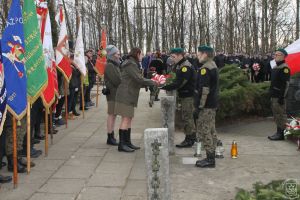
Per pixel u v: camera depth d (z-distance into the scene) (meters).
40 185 6.43
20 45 6.37
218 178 6.86
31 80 6.88
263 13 38.62
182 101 8.99
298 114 11.45
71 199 5.84
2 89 5.83
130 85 8.52
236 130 11.33
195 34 40.47
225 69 12.58
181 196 5.99
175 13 36.91
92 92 20.53
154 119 12.80
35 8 7.00
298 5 34.94
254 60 25.36
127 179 6.75
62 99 11.39
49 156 8.20
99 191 6.17
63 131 10.80
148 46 42.16
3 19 13.42
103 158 8.08
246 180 6.76
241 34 47.81
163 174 4.74
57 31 13.30
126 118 8.59
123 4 29.47
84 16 40.62
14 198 5.86
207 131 7.43
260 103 12.45
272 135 10.38
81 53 12.41
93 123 12.04
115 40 37.00
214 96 7.33
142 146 9.13
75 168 7.37
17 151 7.03
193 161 7.86
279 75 9.77
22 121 7.07
